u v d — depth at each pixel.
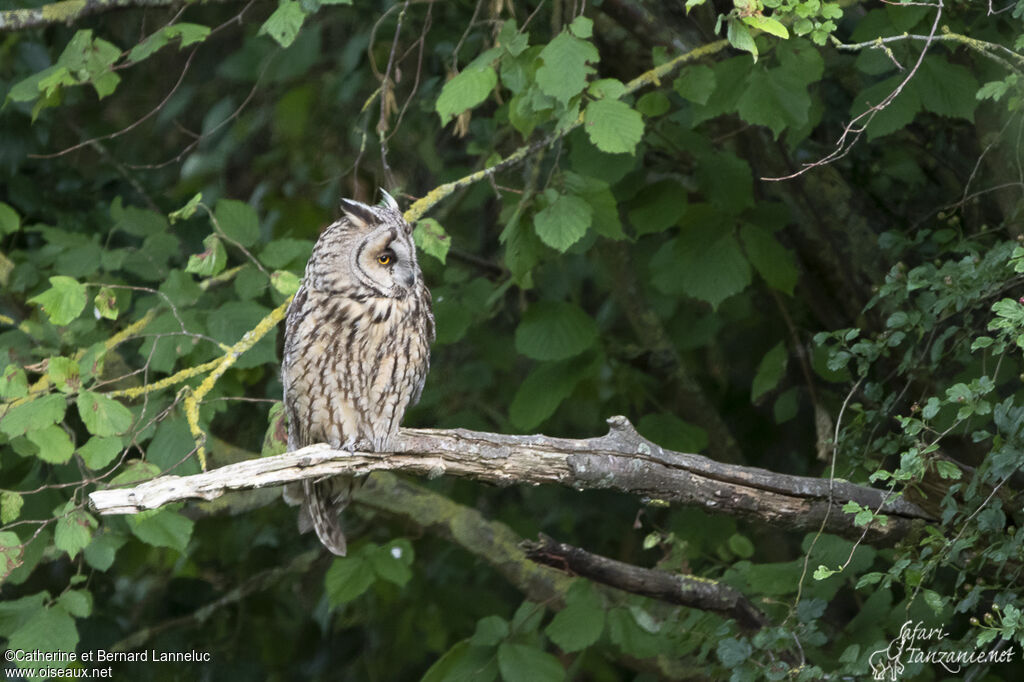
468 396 13.83
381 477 11.75
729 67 9.09
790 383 12.72
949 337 8.23
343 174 11.77
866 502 7.81
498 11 9.34
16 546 7.74
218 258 9.04
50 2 11.06
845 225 11.05
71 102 12.38
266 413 12.81
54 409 7.87
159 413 9.38
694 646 9.28
